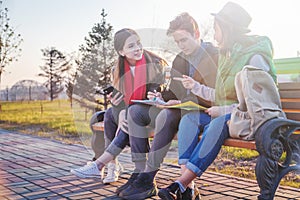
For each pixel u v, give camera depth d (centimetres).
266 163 240
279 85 316
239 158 465
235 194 310
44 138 691
